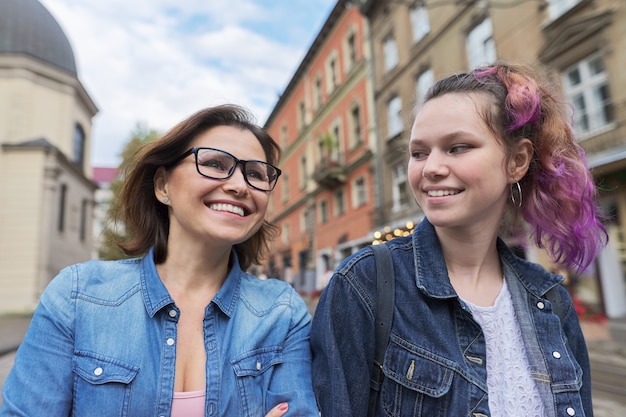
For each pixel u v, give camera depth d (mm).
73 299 1086
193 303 1226
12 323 13672
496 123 1047
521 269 1220
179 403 1061
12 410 955
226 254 1296
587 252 1195
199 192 1164
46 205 17781
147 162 1246
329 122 19016
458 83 1094
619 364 5078
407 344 1049
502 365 1065
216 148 1208
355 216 16328
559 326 1142
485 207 1056
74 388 1020
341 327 1117
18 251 17172
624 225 7668
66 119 19812
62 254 19203
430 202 1057
